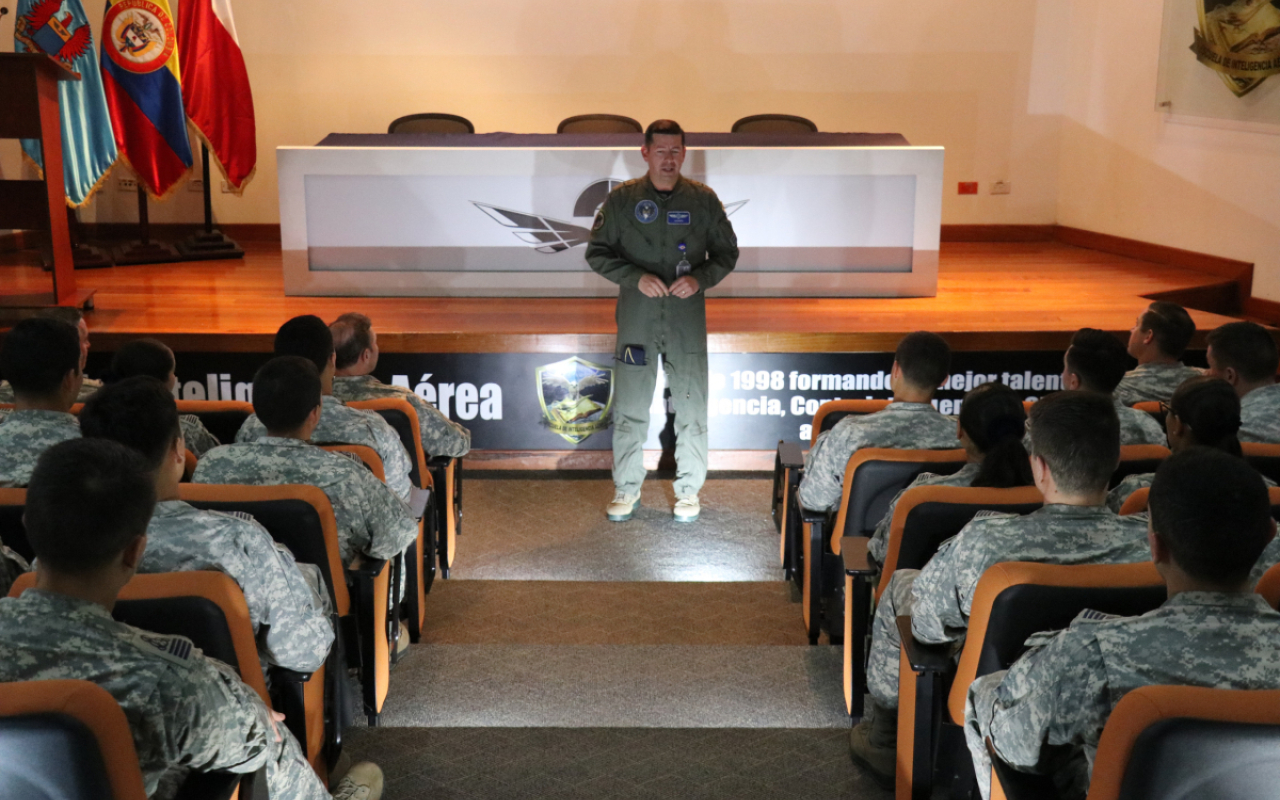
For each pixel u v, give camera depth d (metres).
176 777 1.65
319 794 1.97
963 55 8.20
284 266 5.62
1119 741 1.25
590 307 5.51
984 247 8.20
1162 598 1.70
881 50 8.16
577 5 8.02
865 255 5.64
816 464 3.07
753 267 5.62
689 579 3.91
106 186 8.02
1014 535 1.92
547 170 5.43
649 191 4.12
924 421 3.00
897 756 2.28
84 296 5.31
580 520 4.51
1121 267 7.29
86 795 1.23
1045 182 8.41
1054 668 1.52
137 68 6.68
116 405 1.93
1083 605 1.71
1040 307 5.72
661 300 4.24
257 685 1.78
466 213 5.51
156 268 6.95
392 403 3.31
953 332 5.04
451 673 3.00
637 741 2.64
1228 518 1.41
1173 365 3.62
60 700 1.22
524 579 3.87
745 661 3.10
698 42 8.11
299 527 2.21
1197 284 6.66
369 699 2.64
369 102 8.12
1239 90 6.69
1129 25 7.63
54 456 1.47
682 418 4.40
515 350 5.00
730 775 2.49
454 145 5.60
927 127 8.30
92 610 1.48
